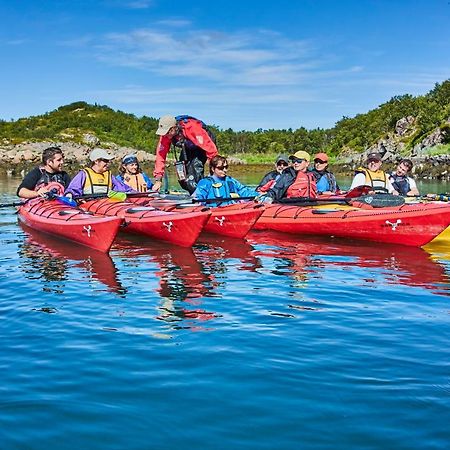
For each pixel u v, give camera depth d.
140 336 4.41
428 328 4.60
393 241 8.77
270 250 8.23
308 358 3.96
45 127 62.94
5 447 2.84
